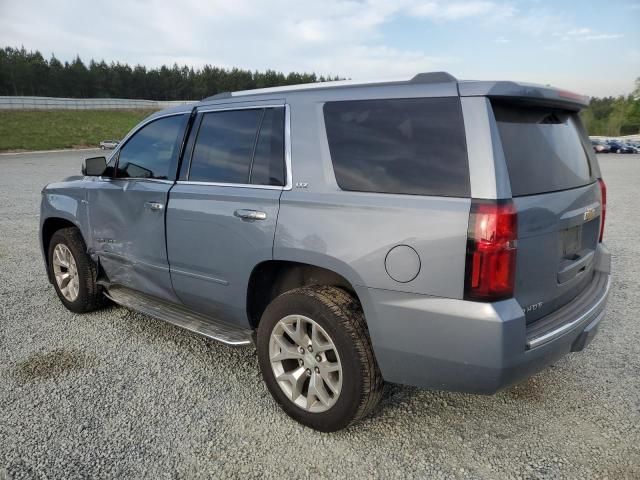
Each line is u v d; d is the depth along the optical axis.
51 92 98.06
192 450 2.62
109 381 3.34
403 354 2.41
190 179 3.44
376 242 2.41
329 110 2.75
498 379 2.23
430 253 2.26
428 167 2.35
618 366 3.55
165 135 3.71
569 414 2.96
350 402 2.56
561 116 2.88
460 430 2.80
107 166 4.13
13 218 9.61
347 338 2.51
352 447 2.65
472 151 2.24
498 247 2.13
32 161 24.59
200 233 3.25
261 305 3.19
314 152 2.75
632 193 14.05
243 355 3.74
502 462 2.53
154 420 2.89
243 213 2.95
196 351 3.80
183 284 3.50
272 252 2.82
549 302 2.55
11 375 3.42
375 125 2.56
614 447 2.65
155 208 3.56
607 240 7.68
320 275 2.90
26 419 2.89
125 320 4.42
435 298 2.28
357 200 2.51
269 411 2.99
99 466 2.49
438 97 2.38
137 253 3.81
